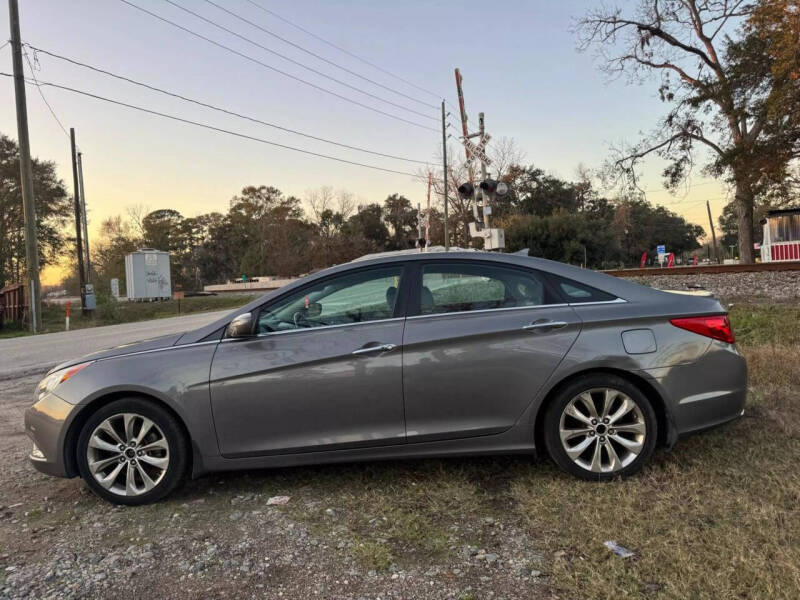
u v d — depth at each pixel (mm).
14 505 3510
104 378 3416
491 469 3744
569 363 3369
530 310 3498
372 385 3385
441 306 3543
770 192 22734
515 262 3654
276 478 3762
